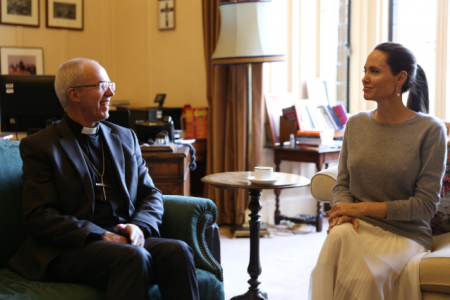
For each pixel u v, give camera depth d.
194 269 1.89
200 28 4.75
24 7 4.91
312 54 4.63
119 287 1.69
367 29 4.75
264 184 2.27
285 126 4.33
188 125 4.62
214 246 2.22
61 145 1.94
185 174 3.10
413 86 2.15
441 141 1.95
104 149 2.11
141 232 1.91
